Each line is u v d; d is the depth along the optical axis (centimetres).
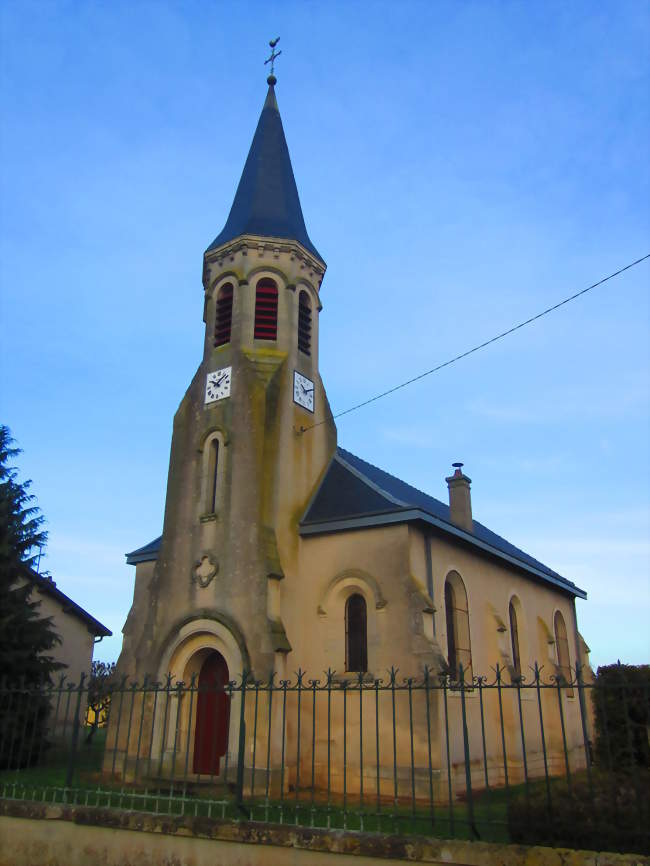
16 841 1030
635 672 1193
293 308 2080
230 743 1579
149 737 1686
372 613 1680
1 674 1833
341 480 1964
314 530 1820
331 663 1702
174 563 1850
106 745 1767
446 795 1504
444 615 1777
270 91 2566
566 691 2503
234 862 883
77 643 2702
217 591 1742
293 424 1958
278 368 1966
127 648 2066
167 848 928
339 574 1753
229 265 2120
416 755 1521
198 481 1898
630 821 739
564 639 2678
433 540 1809
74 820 1000
